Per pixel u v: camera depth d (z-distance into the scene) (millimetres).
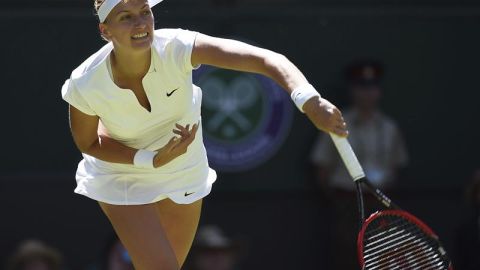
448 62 31688
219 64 14688
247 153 30391
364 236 15711
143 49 14250
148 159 14906
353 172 14766
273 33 30812
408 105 31562
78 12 30156
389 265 15500
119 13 14148
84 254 30078
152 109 14875
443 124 31781
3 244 30000
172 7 30312
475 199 27859
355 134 30094
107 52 14734
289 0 30969
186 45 14641
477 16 31922
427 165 31594
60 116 30250
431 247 15438
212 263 26750
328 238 30844
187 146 14805
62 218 30125
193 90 15320
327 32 31062
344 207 29734
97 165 15680
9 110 30094
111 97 14664
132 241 15188
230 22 30594
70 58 30172
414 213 31594
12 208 30047
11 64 30047
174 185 15570
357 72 30031
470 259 27734
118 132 15117
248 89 30125
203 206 30547
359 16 31172
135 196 15391
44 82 30156
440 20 31562
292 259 30875
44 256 26172
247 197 30625
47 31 30125
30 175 30094
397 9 31422
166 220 16188
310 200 30844
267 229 30750
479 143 31953
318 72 31062
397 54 31438
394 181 30844
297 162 30594
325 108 13797
